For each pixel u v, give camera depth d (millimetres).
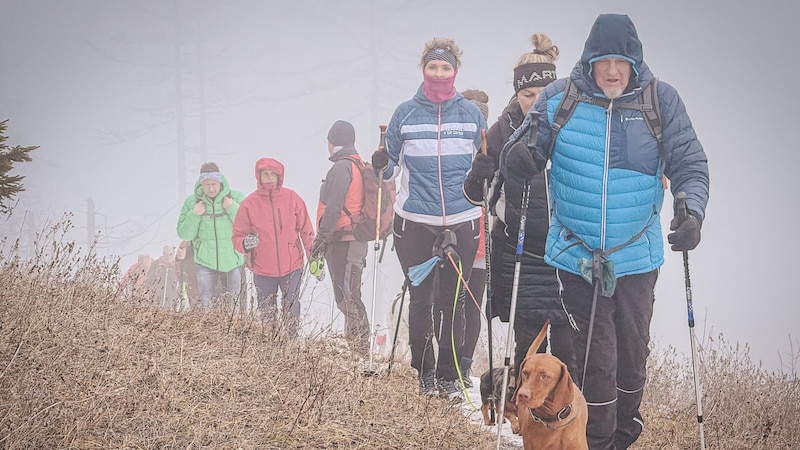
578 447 5758
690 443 7098
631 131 6078
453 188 8359
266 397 6406
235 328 8180
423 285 8211
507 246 7020
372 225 10586
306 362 7395
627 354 6254
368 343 9383
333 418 6285
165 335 7484
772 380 8453
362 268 10688
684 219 5887
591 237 6133
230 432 5727
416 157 8422
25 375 5832
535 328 6805
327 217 10430
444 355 8203
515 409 6941
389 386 7676
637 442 7090
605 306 6145
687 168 6109
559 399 5645
